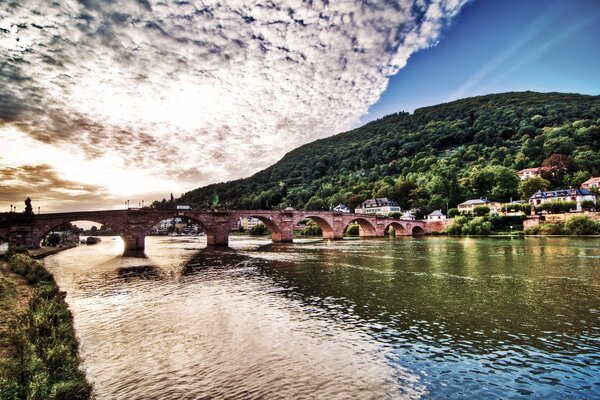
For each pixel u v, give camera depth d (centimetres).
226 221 9456
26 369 1195
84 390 1327
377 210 18125
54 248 9219
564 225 9981
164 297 3072
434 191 17838
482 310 2494
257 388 1409
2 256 5097
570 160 15450
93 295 3197
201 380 1484
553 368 1579
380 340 1942
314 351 1794
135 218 7869
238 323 2281
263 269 4716
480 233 11825
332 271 4431
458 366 1605
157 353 1788
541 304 2620
